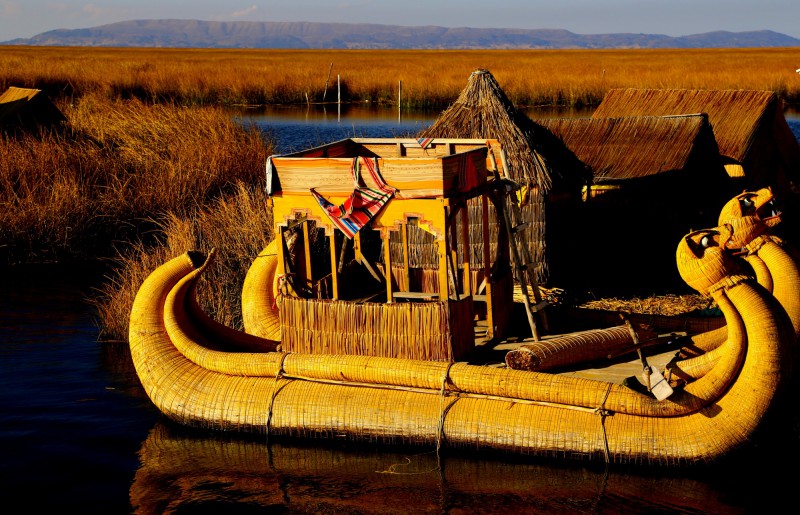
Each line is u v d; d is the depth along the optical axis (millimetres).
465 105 16922
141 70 72938
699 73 72688
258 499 10203
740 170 23406
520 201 16641
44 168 24406
